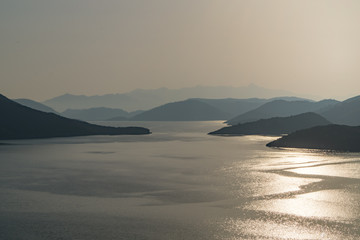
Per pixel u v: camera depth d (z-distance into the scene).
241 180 66.19
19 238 37.81
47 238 37.66
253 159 98.62
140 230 39.62
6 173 76.06
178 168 82.69
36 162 94.56
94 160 99.12
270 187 59.59
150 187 60.62
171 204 49.59
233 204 49.31
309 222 41.78
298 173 73.25
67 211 46.59
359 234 38.06
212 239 37.09
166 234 38.47
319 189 57.69
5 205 49.50
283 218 43.22
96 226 40.97
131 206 48.75
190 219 43.03
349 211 45.72
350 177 68.06
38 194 55.81
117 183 64.31
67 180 67.50
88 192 57.09
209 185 61.91
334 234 38.12
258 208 47.25
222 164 88.88
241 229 39.72
